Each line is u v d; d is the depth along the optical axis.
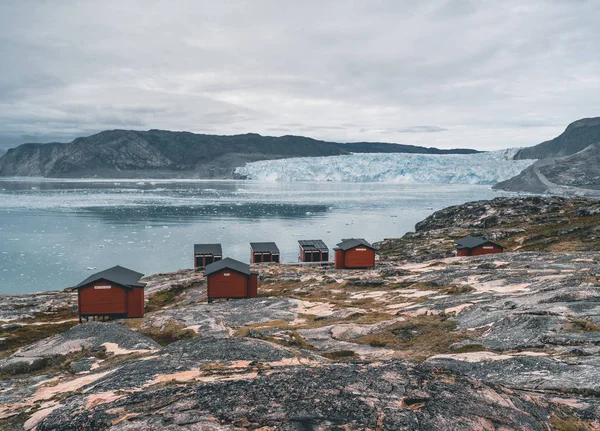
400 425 11.17
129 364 21.58
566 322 23.56
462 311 33.09
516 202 135.50
